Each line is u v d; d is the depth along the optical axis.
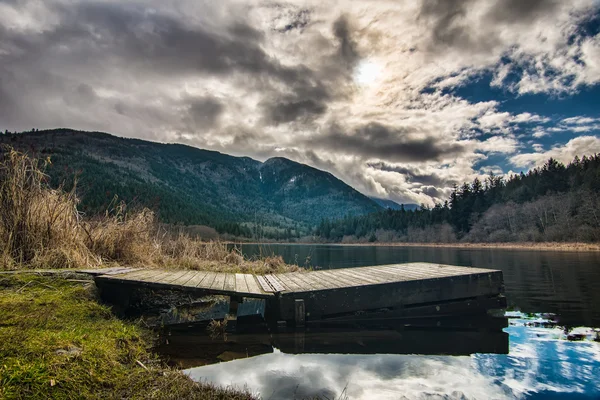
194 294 7.44
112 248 7.42
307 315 5.51
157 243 9.97
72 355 2.70
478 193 83.31
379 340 4.68
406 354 4.02
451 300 6.35
